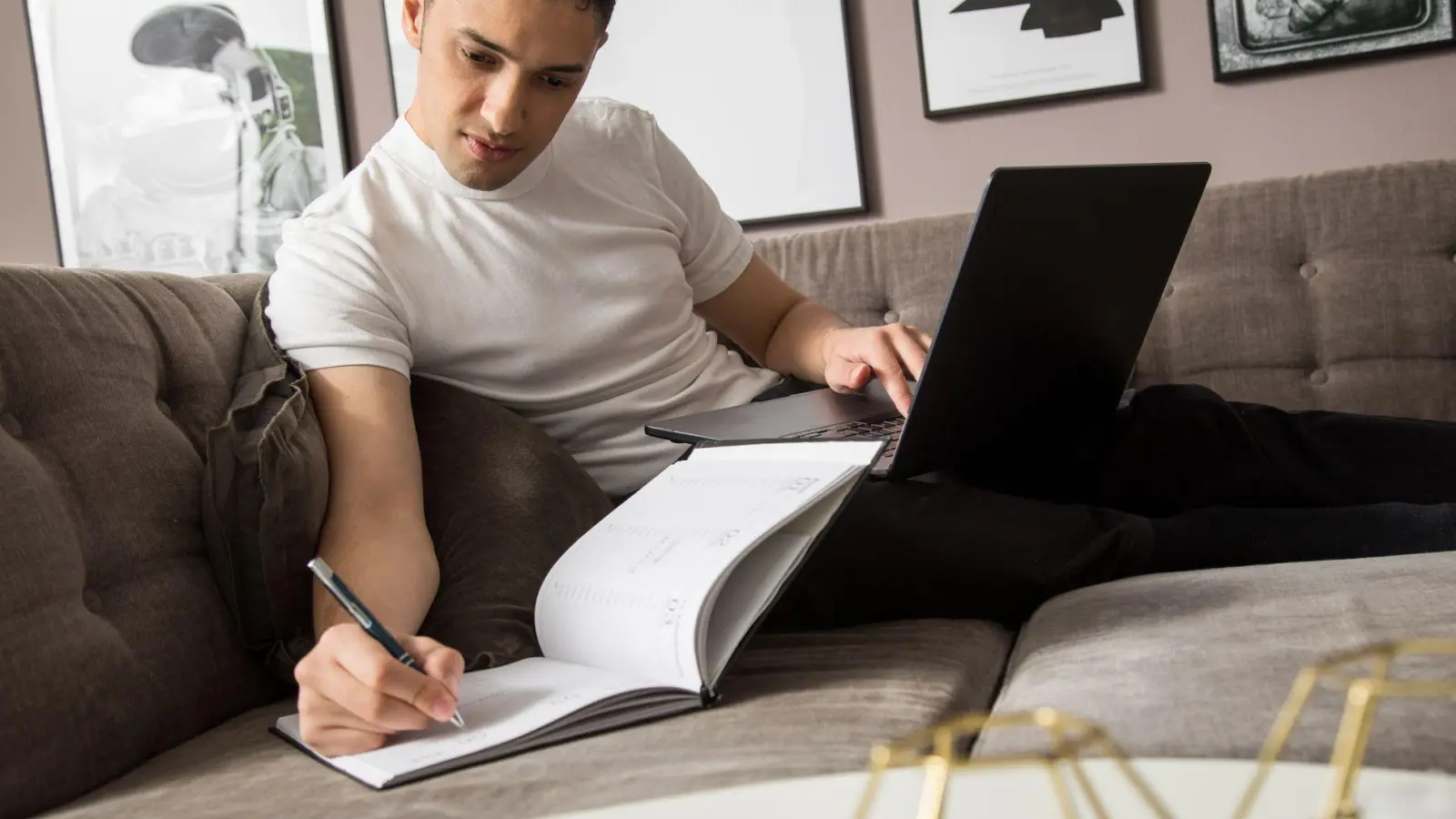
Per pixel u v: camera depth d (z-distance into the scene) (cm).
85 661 92
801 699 90
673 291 154
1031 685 88
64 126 291
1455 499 128
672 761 77
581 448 145
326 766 86
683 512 103
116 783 92
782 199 267
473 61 130
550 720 84
